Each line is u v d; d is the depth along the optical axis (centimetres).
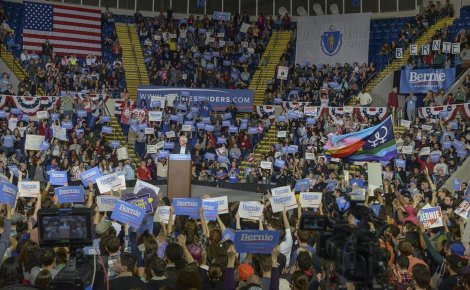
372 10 4069
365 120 3219
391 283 730
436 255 955
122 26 4019
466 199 1159
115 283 730
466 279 705
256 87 3803
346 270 595
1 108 3189
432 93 3167
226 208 1188
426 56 3369
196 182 2789
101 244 827
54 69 3469
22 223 980
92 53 3891
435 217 1136
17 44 3753
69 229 647
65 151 2734
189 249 870
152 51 3875
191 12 4303
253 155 2948
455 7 3712
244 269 761
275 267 740
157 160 2775
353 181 1919
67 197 1163
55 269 784
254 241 750
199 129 3072
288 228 1020
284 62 3775
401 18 3919
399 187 2334
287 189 1271
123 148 2648
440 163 2531
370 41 3881
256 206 1152
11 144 2753
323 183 2259
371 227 1009
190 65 3775
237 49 3950
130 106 3309
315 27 3966
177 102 3406
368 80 3584
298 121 3145
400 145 2730
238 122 3281
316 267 905
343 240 627
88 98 3120
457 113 2966
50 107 3225
